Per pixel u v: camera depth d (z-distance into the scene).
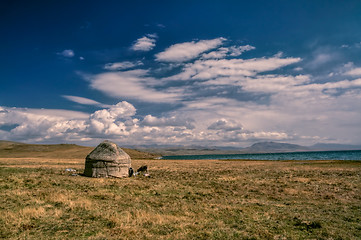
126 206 14.75
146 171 38.12
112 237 9.52
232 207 15.45
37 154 133.75
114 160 30.45
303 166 52.41
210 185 25.55
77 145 190.00
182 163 70.12
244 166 55.03
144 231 10.34
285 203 17.53
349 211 15.24
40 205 13.71
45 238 9.26
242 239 9.91
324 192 21.84
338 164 55.94
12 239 9.01
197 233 10.36
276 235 10.47
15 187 18.56
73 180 24.66
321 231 11.14
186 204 16.11
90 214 12.49
